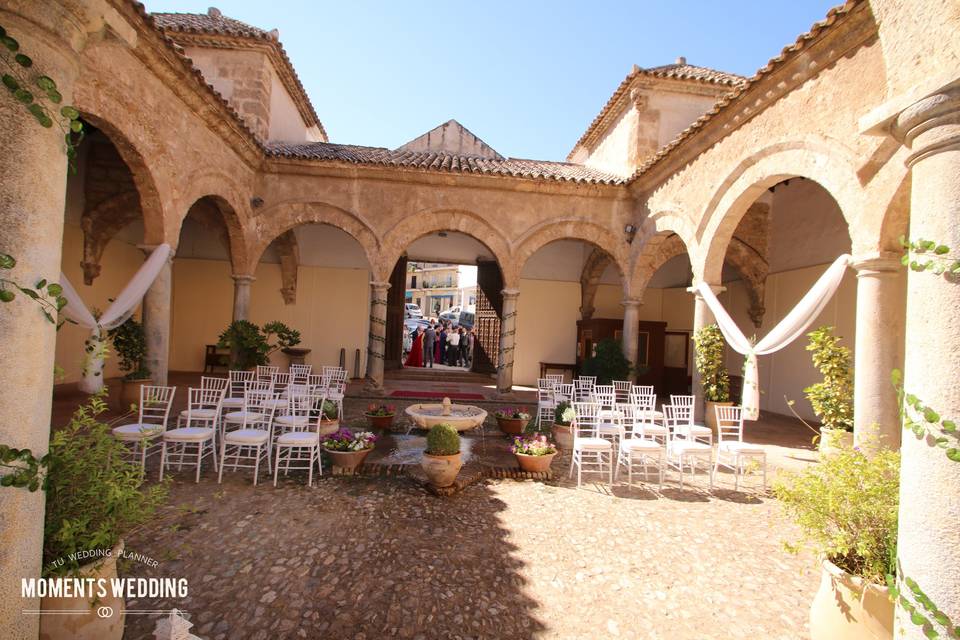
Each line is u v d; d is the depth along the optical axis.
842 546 2.71
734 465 6.57
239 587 3.50
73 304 6.89
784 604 3.56
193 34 11.25
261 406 7.07
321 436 7.12
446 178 11.44
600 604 3.49
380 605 3.35
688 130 8.79
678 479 6.46
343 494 5.39
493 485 5.93
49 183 2.19
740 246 12.47
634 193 11.73
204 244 14.85
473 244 16.27
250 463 6.40
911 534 2.07
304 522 4.61
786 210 11.98
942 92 1.98
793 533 4.80
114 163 11.09
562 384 10.29
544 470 6.36
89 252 11.13
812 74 6.36
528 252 11.82
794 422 10.77
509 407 11.12
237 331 10.50
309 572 3.73
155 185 7.25
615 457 7.48
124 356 8.63
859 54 5.66
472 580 3.72
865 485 2.87
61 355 10.55
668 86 12.30
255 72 11.67
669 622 3.31
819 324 10.73
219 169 9.30
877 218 5.50
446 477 5.38
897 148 5.28
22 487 2.11
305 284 15.09
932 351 2.02
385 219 11.52
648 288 16.14
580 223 11.88
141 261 13.41
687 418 7.66
